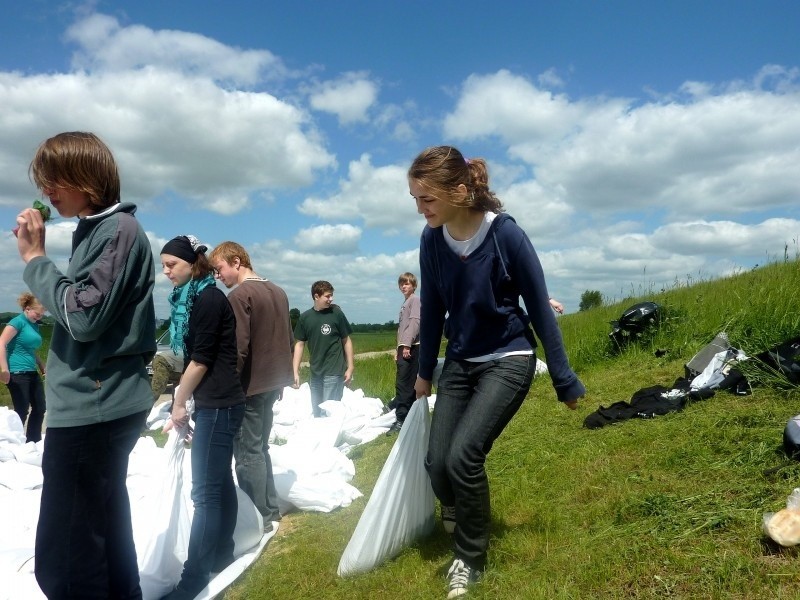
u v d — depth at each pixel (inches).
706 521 122.2
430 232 126.6
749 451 152.9
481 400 121.1
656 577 108.5
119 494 113.9
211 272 165.3
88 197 111.4
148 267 114.5
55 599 108.7
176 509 151.6
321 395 322.3
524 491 165.5
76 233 112.8
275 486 191.0
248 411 179.9
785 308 275.1
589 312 569.9
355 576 140.9
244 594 145.6
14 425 279.0
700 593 102.5
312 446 229.9
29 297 318.3
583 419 231.8
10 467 225.3
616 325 356.8
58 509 108.0
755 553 108.9
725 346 239.9
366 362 611.8
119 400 110.8
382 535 141.0
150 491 170.6
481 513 121.9
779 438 155.7
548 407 265.3
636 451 175.9
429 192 115.7
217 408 147.0
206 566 144.0
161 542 146.2
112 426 110.5
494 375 122.4
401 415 290.7
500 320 123.2
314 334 323.3
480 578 122.7
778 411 179.0
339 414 271.1
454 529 134.1
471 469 119.4
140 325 112.7
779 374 204.8
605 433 201.0
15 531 178.5
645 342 341.7
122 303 108.8
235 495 155.9
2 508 191.0
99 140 112.6
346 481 217.8
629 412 216.2
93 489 109.5
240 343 176.1
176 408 148.9
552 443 204.1
